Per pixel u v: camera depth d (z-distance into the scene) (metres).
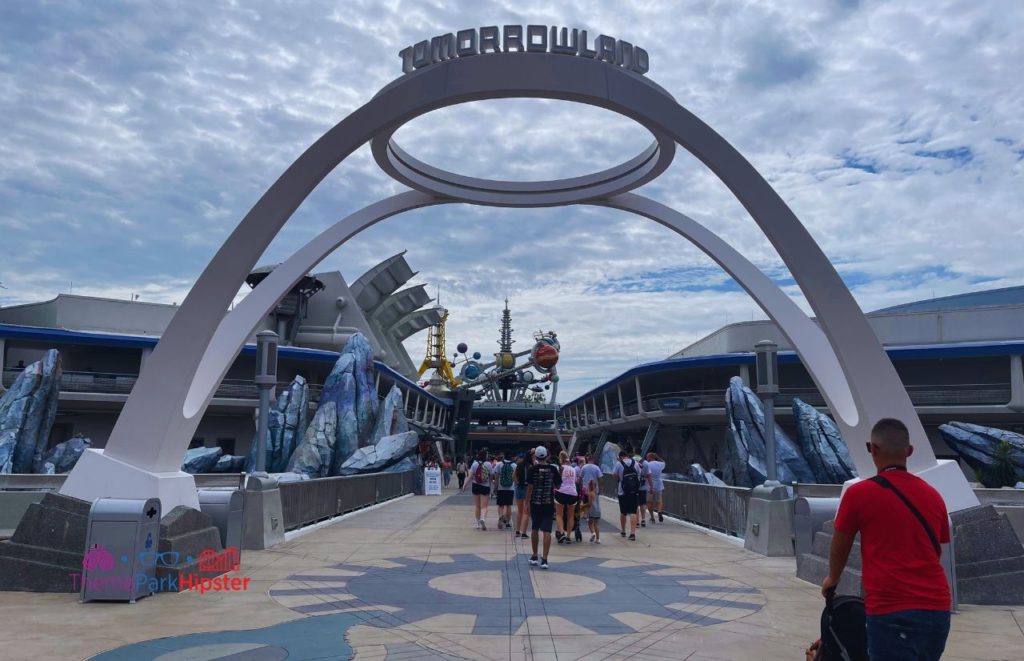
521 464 14.75
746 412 38.09
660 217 14.43
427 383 79.69
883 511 3.43
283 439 38.34
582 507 14.17
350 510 20.30
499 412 97.88
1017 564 8.55
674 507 19.69
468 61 11.29
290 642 6.39
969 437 34.78
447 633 6.75
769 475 14.61
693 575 10.21
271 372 17.17
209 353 11.88
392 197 14.59
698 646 6.38
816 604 8.24
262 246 10.73
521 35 11.34
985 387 44.38
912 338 48.06
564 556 12.07
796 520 10.24
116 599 8.06
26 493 14.68
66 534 8.89
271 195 10.88
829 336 10.61
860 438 10.56
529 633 6.77
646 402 55.66
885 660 3.30
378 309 68.69
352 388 38.09
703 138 11.12
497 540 14.20
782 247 10.83
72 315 48.16
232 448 49.03
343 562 11.08
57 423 47.34
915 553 3.36
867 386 10.32
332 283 57.38
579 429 87.50
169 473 10.27
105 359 48.16
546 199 14.88
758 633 6.86
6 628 6.89
